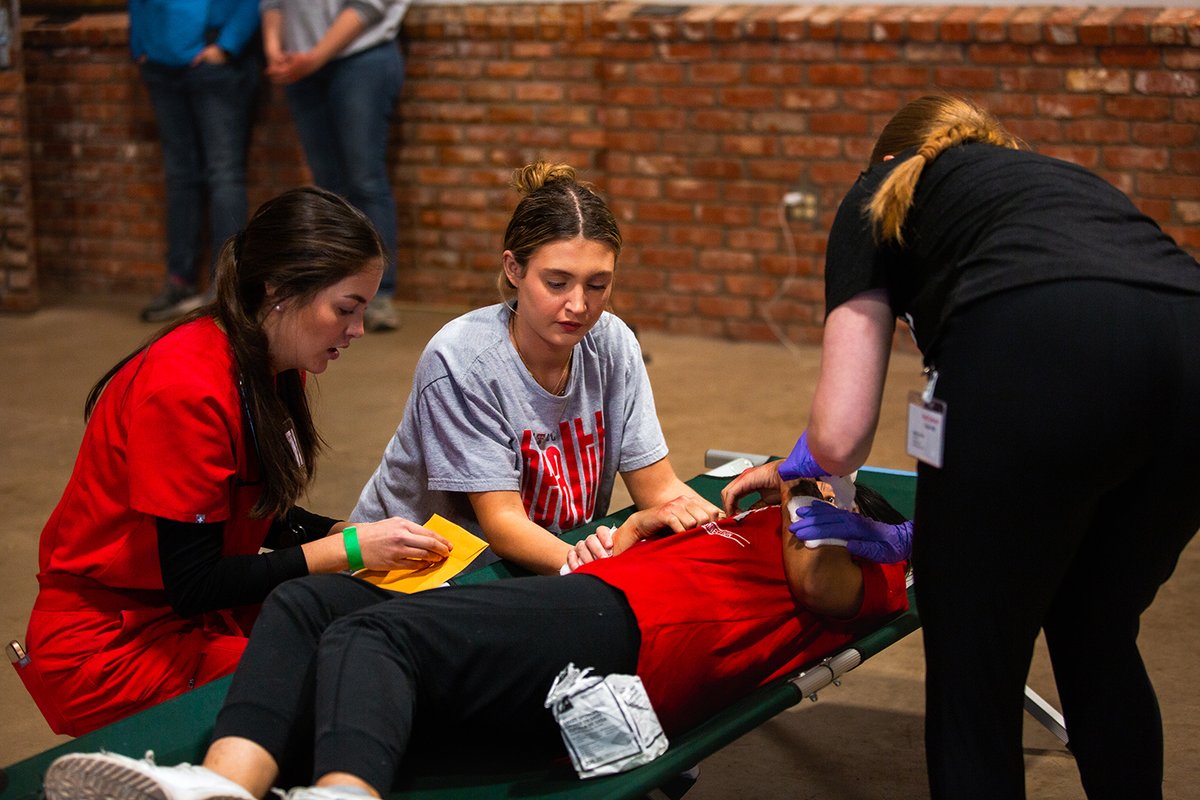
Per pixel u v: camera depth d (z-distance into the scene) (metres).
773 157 5.70
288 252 1.94
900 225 1.73
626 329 2.46
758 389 5.22
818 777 2.58
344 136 5.84
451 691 1.79
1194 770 2.54
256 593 2.04
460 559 2.18
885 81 5.43
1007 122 5.31
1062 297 1.62
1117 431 1.62
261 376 2.00
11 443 4.57
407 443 2.41
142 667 2.04
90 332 6.15
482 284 6.34
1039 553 1.69
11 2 6.09
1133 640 1.89
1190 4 5.06
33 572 3.51
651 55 5.77
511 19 5.94
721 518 2.21
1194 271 1.71
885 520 2.20
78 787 1.47
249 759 1.63
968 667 1.75
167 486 1.93
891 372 5.43
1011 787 1.77
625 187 5.97
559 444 2.38
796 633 2.04
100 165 6.70
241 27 6.02
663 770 1.77
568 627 1.84
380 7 5.67
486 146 6.14
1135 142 5.17
